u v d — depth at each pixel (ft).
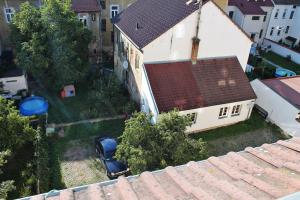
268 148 27.48
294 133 76.95
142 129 51.47
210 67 79.00
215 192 19.67
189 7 71.41
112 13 118.62
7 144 56.95
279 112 80.59
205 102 74.08
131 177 23.21
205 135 76.89
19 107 77.10
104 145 63.93
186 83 75.10
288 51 140.97
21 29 81.35
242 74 81.71
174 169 23.95
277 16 152.97
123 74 95.81
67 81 86.63
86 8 105.81
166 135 51.90
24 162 63.36
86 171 62.44
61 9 81.51
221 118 78.74
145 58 72.74
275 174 21.49
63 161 64.54
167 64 75.36
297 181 19.53
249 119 84.48
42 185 54.34
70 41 84.38
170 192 20.39
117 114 81.76
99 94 81.46
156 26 75.25
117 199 19.99
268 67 120.57
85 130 74.79
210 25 73.20
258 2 148.36
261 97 86.58
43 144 64.90
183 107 71.77
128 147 52.39
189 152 53.67
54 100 87.61
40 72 85.66
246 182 20.85
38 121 72.18
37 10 84.38
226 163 24.84
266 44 153.17
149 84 71.97
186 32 72.02
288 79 90.74
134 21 87.76
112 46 125.08
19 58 82.99
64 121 77.56
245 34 78.84
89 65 96.78
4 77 84.48
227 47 79.46
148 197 19.95
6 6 96.89
